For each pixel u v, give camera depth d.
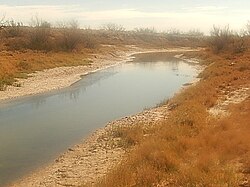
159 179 10.46
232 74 33.53
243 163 11.23
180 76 42.09
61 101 27.28
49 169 13.39
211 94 24.36
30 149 15.88
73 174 12.60
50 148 16.00
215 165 11.03
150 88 33.41
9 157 14.81
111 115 22.58
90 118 21.80
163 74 44.47
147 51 90.56
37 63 44.25
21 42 60.22
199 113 18.14
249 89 25.75
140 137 15.82
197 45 107.00
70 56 55.75
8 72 35.94
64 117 22.09
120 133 17.14
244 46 59.06
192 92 25.62
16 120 21.30
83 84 35.91
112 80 39.19
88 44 69.88
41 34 61.09
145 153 12.39
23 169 13.47
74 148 15.87
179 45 107.00
